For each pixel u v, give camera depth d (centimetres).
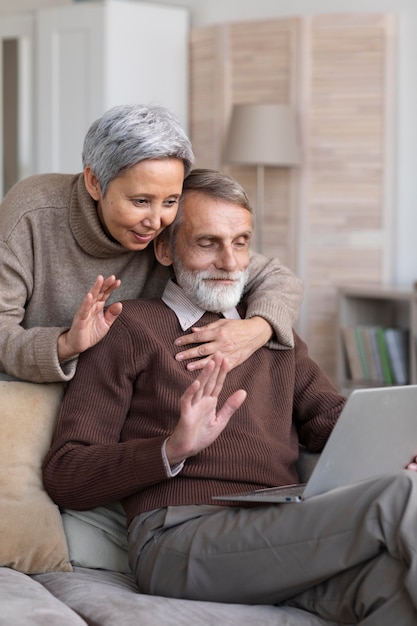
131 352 271
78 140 716
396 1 679
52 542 260
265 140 661
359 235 687
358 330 644
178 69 736
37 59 726
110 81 706
